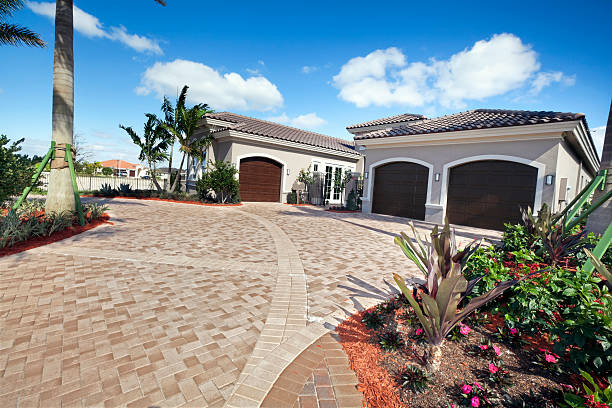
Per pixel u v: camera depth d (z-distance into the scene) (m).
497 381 2.40
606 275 2.51
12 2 8.21
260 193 19.03
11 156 7.04
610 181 5.45
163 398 2.35
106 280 4.73
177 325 3.46
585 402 1.95
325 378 2.64
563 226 5.06
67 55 8.08
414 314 3.43
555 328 2.67
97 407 2.24
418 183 14.40
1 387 2.41
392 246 8.20
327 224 11.52
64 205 8.18
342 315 3.88
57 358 2.79
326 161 22.22
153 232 8.31
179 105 16.94
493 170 11.95
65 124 8.15
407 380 2.50
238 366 2.78
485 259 3.83
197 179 18.02
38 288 4.34
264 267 5.78
